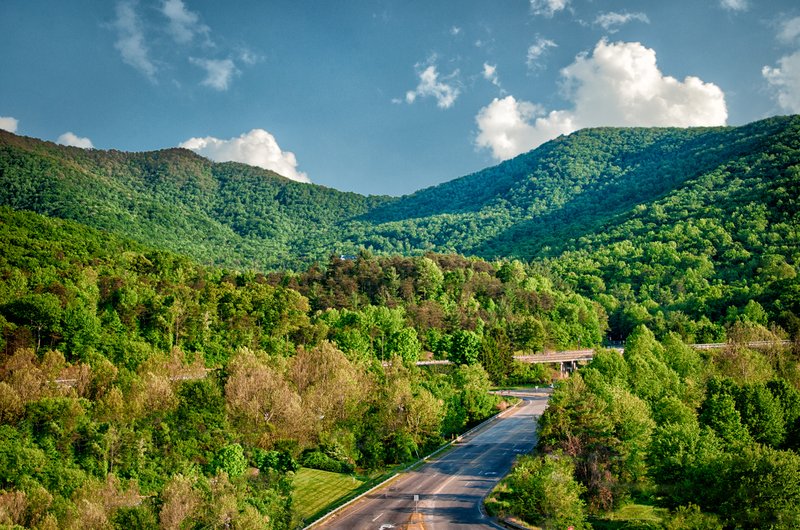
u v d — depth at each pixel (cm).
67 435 8000
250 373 9544
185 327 13412
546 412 7775
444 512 6969
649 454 7031
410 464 8844
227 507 5859
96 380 9650
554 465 6600
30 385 9006
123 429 8031
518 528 6450
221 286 16238
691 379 10025
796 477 5616
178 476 6469
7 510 6041
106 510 6425
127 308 13262
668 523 5794
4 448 7300
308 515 7075
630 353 11781
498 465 8606
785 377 12362
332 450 8969
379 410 9600
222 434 8494
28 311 11519
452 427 10244
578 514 6300
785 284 19650
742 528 5681
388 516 6875
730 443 7512
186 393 9131
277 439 8850
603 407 7362
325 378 10244
